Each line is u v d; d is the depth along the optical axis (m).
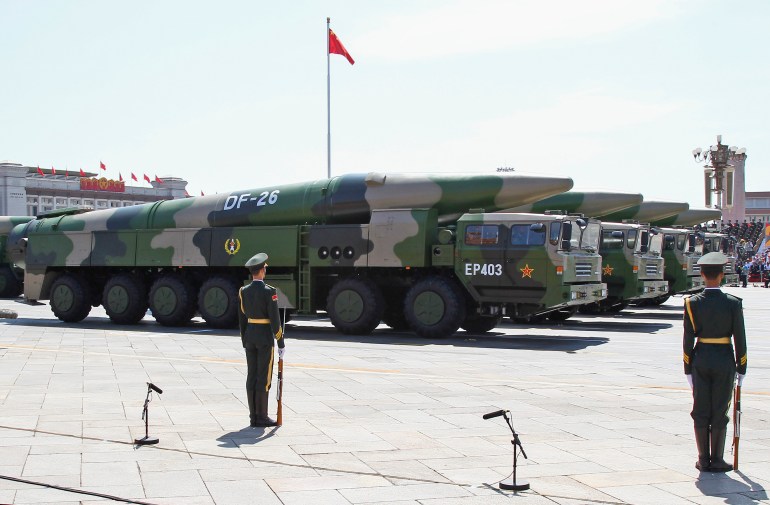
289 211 19.16
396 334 18.41
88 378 11.12
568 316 22.08
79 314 21.45
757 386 10.86
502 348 15.33
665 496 5.89
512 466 6.61
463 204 17.62
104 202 74.88
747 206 89.06
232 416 8.58
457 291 16.98
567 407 9.15
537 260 16.20
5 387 10.34
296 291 18.62
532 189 17.22
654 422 8.38
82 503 5.62
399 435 7.70
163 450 7.08
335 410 8.91
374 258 17.48
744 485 6.18
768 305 29.28
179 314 19.92
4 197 66.25
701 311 6.65
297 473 6.38
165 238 20.20
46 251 22.09
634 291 22.42
